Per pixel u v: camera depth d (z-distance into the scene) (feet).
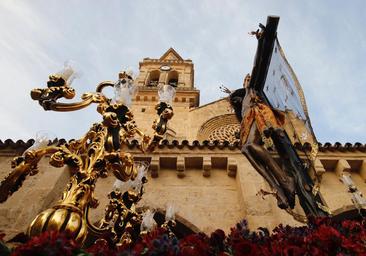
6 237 26.20
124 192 19.39
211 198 34.24
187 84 95.40
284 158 18.62
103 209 31.32
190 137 65.92
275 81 22.21
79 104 16.48
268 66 21.65
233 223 31.17
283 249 10.08
